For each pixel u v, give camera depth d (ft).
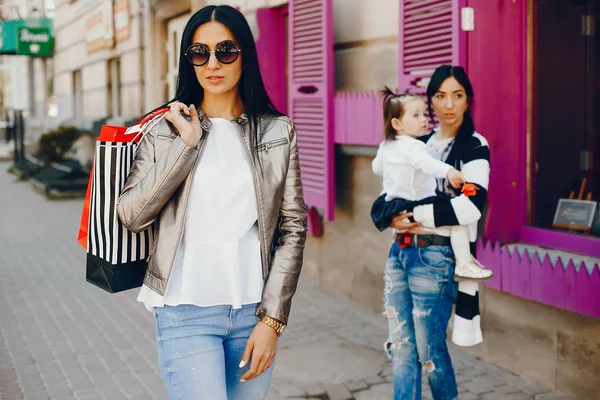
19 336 16.12
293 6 19.17
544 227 13.26
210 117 6.79
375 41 17.10
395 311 10.10
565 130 13.73
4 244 27.91
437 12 13.47
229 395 6.78
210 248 6.38
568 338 11.70
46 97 72.13
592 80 13.92
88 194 6.89
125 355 14.74
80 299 19.49
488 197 13.16
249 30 6.70
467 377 12.91
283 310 6.37
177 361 6.32
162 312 6.40
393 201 9.84
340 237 19.06
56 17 63.72
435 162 9.42
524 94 13.24
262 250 6.52
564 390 11.88
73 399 12.30
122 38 42.04
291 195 6.69
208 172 6.38
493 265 12.88
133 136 6.59
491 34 12.94
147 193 6.03
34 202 41.16
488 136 13.07
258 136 6.64
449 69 9.87
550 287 11.59
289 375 13.44
